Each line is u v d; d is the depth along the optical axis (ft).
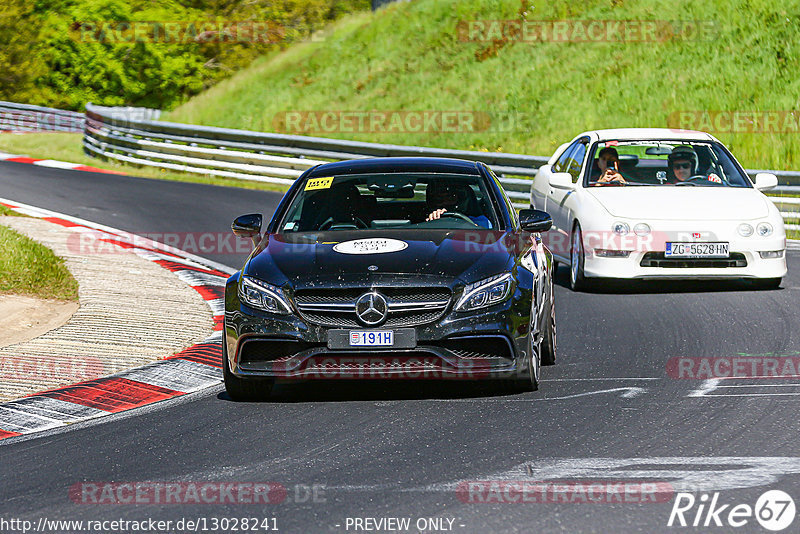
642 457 58.08
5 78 458.91
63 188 220.02
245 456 60.95
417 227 81.46
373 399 74.69
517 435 63.46
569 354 89.45
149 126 261.24
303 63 350.64
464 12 335.47
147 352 91.56
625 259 115.24
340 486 54.19
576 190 123.44
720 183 123.34
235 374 73.77
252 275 74.79
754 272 114.62
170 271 135.33
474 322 71.26
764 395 72.13
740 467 55.57
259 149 239.09
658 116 259.39
